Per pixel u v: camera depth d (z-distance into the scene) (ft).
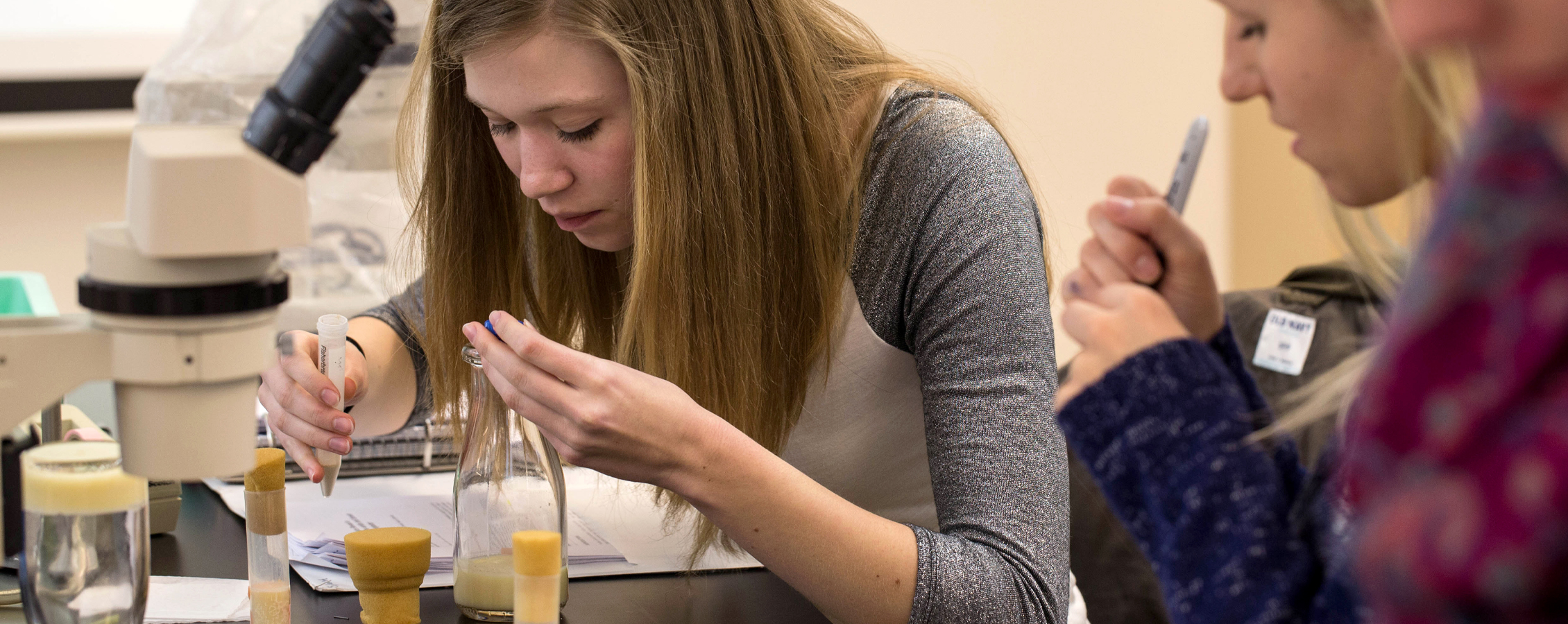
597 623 5.67
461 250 6.24
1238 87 4.87
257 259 4.89
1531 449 3.44
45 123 9.56
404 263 6.49
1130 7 10.82
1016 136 10.81
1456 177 3.86
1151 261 5.00
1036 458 5.65
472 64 5.68
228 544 6.03
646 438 5.45
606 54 5.66
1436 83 4.61
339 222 8.14
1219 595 4.87
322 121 4.84
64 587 5.22
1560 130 3.59
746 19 5.80
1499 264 3.59
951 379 5.74
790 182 5.90
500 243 6.29
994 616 5.52
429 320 6.30
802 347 5.98
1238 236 11.58
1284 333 7.13
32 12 9.78
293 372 6.04
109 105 10.00
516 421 5.68
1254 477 4.90
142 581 5.30
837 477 6.25
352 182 8.13
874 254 5.97
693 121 5.76
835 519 5.54
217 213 4.80
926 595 5.50
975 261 5.77
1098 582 7.25
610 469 5.52
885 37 10.32
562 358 5.43
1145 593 7.16
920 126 5.94
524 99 5.65
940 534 5.63
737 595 5.83
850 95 6.05
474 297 6.27
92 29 9.94
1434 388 3.71
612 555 5.99
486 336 5.52
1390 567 3.82
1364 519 4.13
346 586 5.78
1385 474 3.92
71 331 4.89
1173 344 4.91
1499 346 3.55
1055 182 11.01
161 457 4.93
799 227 5.91
